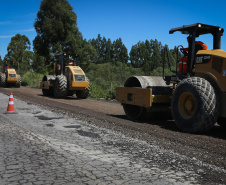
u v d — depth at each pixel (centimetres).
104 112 886
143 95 678
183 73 646
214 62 541
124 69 2538
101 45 7550
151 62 4756
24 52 7194
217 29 625
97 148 413
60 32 3647
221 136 519
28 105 1012
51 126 595
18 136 485
